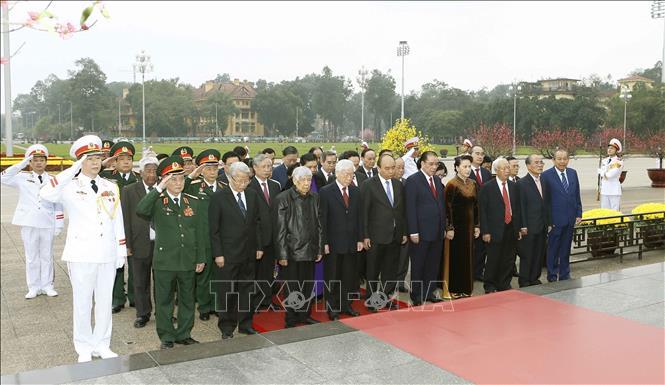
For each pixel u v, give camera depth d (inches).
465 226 281.6
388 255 267.3
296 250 233.6
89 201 204.8
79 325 205.5
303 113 4980.3
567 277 322.0
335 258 253.4
